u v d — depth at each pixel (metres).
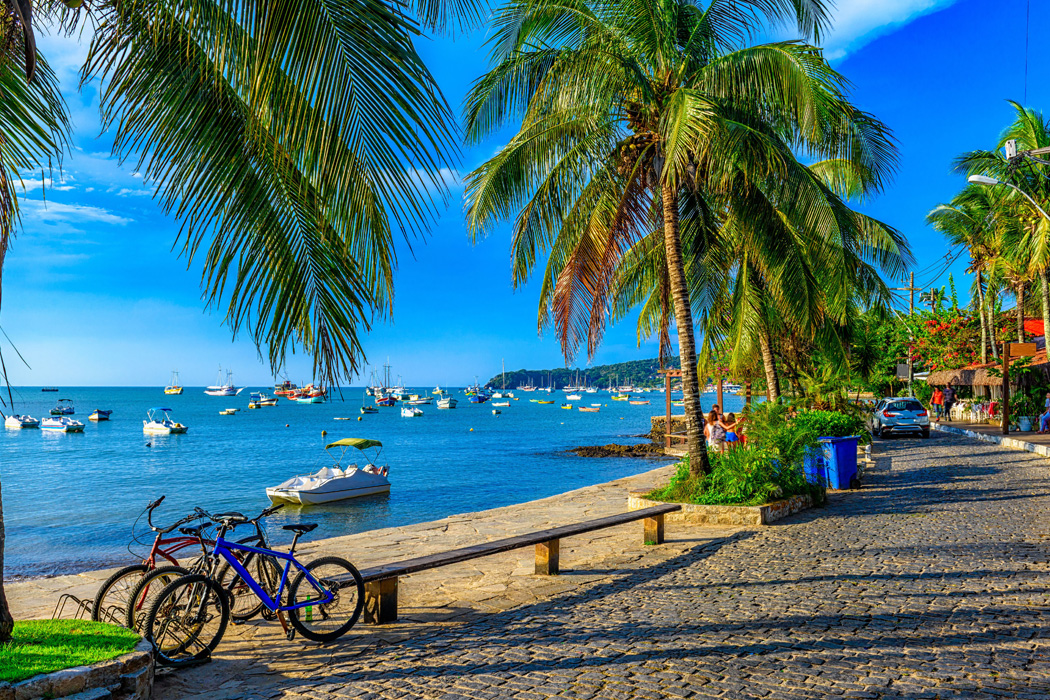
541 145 11.77
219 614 5.09
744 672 4.55
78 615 5.62
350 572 5.70
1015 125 28.23
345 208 4.03
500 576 7.77
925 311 44.84
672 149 9.64
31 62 4.27
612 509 13.52
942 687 4.21
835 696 4.12
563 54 11.02
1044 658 4.62
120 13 4.38
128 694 4.02
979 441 25.81
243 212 4.80
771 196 12.48
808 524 10.32
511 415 124.50
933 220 36.94
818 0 11.09
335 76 3.76
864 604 6.04
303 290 4.93
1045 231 24.08
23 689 3.68
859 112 11.84
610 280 13.28
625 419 107.56
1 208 4.44
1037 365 29.00
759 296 16.86
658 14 11.30
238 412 140.12
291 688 4.48
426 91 3.98
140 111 4.58
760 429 12.71
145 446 59.19
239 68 3.86
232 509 24.98
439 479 32.59
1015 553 7.82
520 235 12.41
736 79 10.57
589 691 4.30
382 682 4.55
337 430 80.81
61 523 21.95
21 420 86.19
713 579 7.22
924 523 10.02
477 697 4.26
